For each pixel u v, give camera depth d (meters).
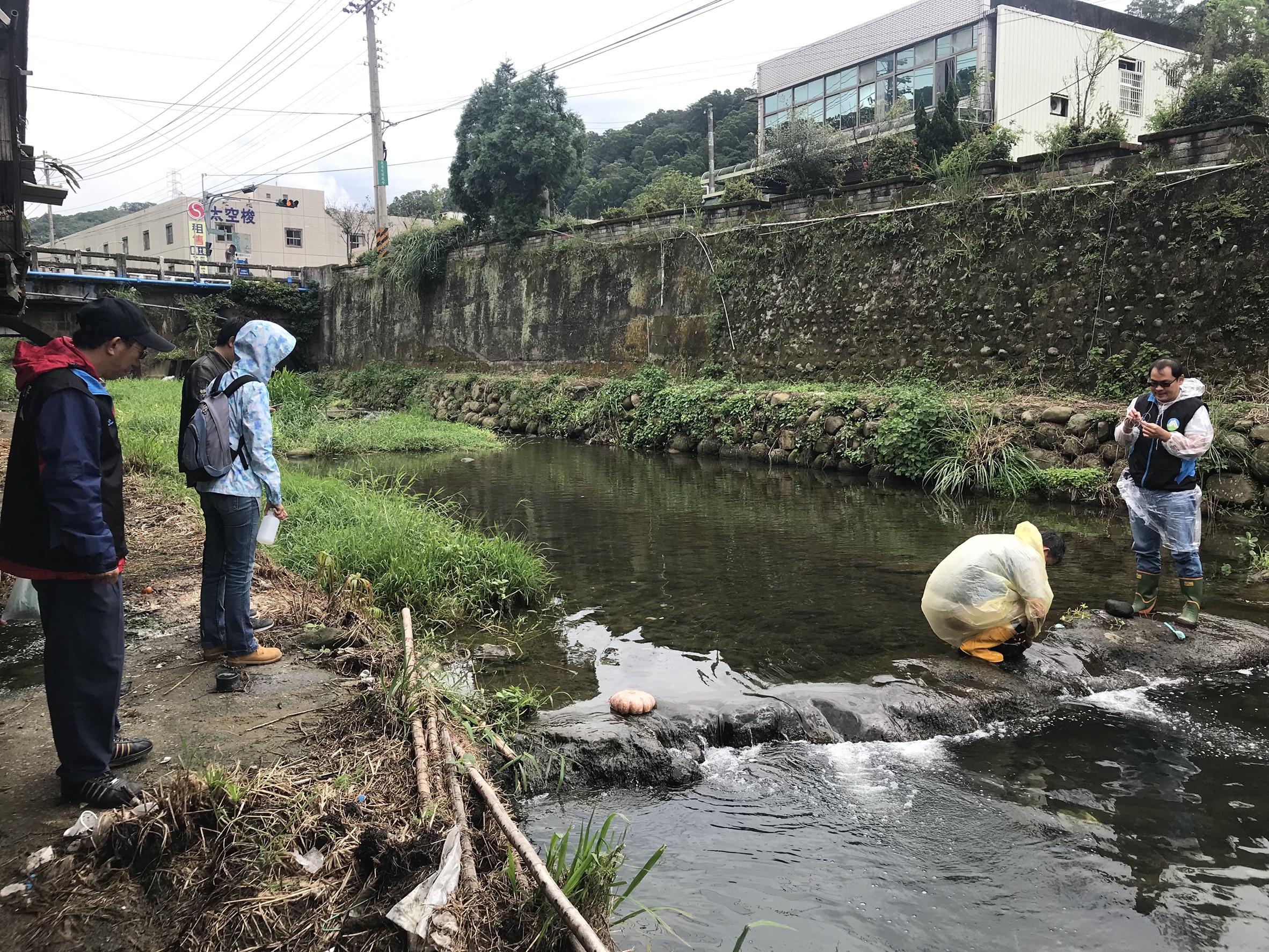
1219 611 5.54
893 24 20.69
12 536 2.50
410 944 2.00
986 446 10.30
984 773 3.61
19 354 2.53
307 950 2.06
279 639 4.27
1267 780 3.51
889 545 7.62
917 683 4.34
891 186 14.18
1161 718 4.12
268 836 2.38
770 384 15.18
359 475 11.77
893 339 13.88
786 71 24.11
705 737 3.89
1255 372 9.66
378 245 26.22
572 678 4.57
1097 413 9.82
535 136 20.91
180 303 26.22
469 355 23.38
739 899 2.77
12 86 6.12
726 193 18.25
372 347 26.89
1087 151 11.57
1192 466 4.91
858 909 2.72
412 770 2.87
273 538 3.91
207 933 2.10
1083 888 2.81
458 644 5.07
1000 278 12.34
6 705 3.45
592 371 19.81
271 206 41.00
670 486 11.19
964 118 16.94
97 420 2.50
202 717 3.31
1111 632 4.95
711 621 5.53
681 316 17.78
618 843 3.11
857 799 3.42
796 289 15.52
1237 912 2.68
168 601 4.93
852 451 11.96
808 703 4.11
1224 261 9.97
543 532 8.27
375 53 25.27
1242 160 9.91
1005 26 18.34
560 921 2.19
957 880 2.86
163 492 8.19
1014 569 4.48
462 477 12.13
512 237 21.59
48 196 7.33
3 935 2.07
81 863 2.32
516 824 3.20
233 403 3.72
